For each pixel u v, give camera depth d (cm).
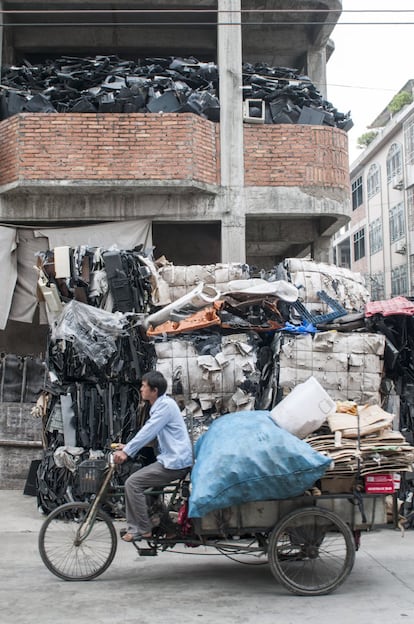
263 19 1373
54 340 826
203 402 785
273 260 1614
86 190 1045
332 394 779
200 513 497
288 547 527
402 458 538
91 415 818
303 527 527
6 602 500
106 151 1031
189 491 544
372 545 688
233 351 793
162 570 598
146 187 1035
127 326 817
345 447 539
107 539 573
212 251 1280
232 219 1075
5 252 1048
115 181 1026
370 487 538
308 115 1129
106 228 1078
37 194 1066
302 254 1493
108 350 807
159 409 550
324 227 1223
